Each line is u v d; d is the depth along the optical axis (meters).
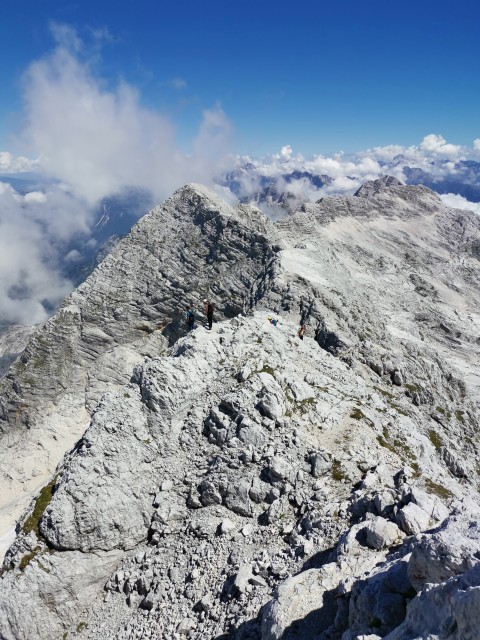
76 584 27.69
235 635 20.75
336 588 18.23
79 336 90.31
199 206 93.81
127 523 29.45
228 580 24.30
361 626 15.07
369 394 40.94
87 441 31.95
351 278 104.69
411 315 133.38
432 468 30.81
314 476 28.88
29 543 28.50
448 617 10.95
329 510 25.59
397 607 14.38
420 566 14.37
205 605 23.22
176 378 34.69
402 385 65.25
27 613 26.67
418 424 57.03
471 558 13.05
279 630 17.28
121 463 31.12
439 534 14.45
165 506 29.97
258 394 33.88
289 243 103.75
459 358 116.81
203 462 31.80
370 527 20.78
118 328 90.44
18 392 87.88
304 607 17.86
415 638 11.68
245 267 87.44
